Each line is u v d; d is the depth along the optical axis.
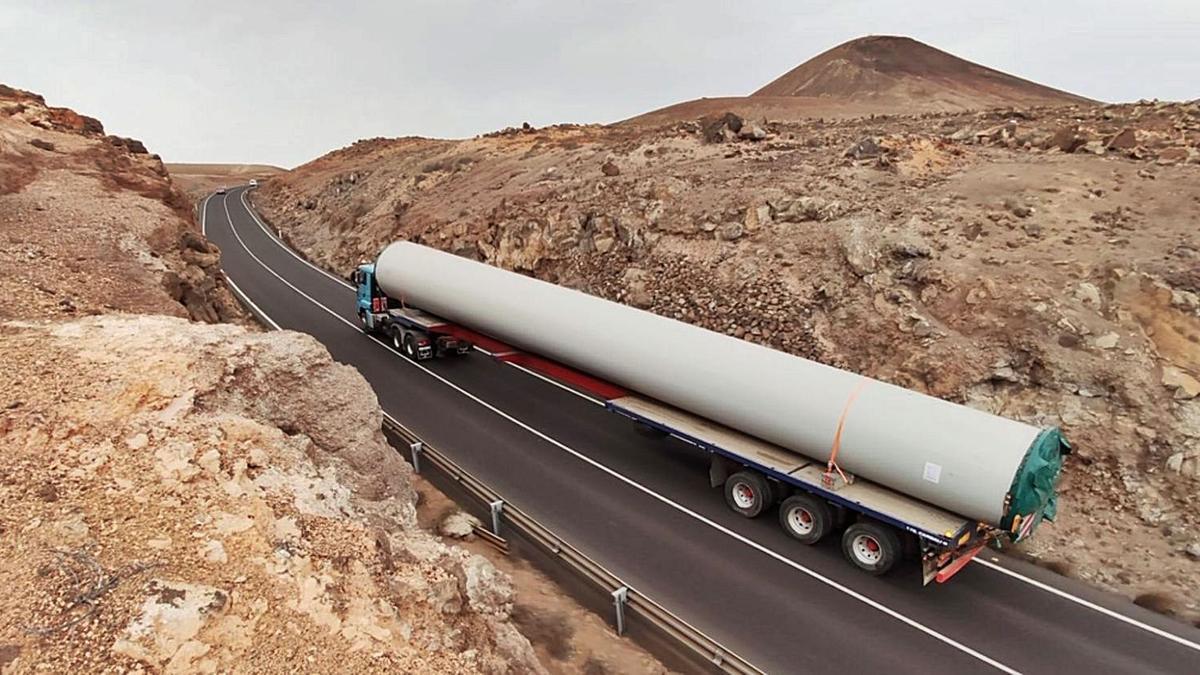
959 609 10.62
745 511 13.05
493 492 12.75
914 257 17.75
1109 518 12.43
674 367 13.57
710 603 10.61
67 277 13.48
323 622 5.95
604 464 15.12
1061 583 11.34
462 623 7.15
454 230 29.89
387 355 22.14
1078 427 13.52
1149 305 14.40
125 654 5.07
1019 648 9.77
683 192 24.73
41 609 5.28
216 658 5.31
